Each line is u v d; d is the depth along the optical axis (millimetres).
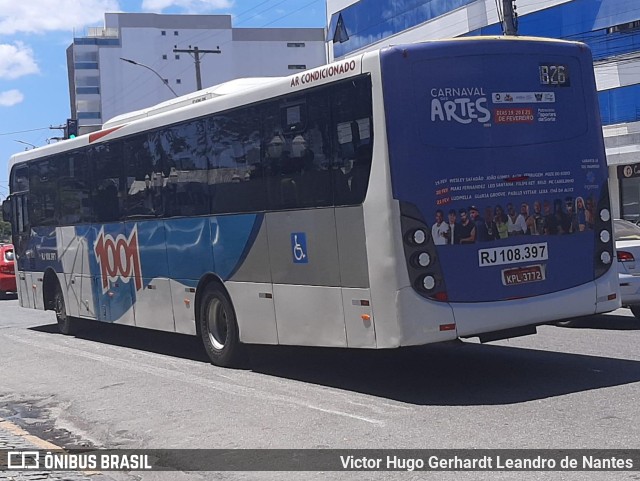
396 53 8078
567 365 9625
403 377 9469
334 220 8641
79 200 14398
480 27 35000
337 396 8703
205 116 10766
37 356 13023
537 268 8484
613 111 30750
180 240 11508
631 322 13195
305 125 9023
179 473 6520
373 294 8203
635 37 29719
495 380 9000
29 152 16344
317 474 6148
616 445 6371
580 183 8773
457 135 8203
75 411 8984
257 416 8062
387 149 8000
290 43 106688
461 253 8148
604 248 8898
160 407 8805
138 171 12516
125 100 104125
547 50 8680
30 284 16672
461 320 8094
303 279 9156
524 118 8500
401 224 7984
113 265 13391
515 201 8398
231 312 10625
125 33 104125
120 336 14961
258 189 9812
